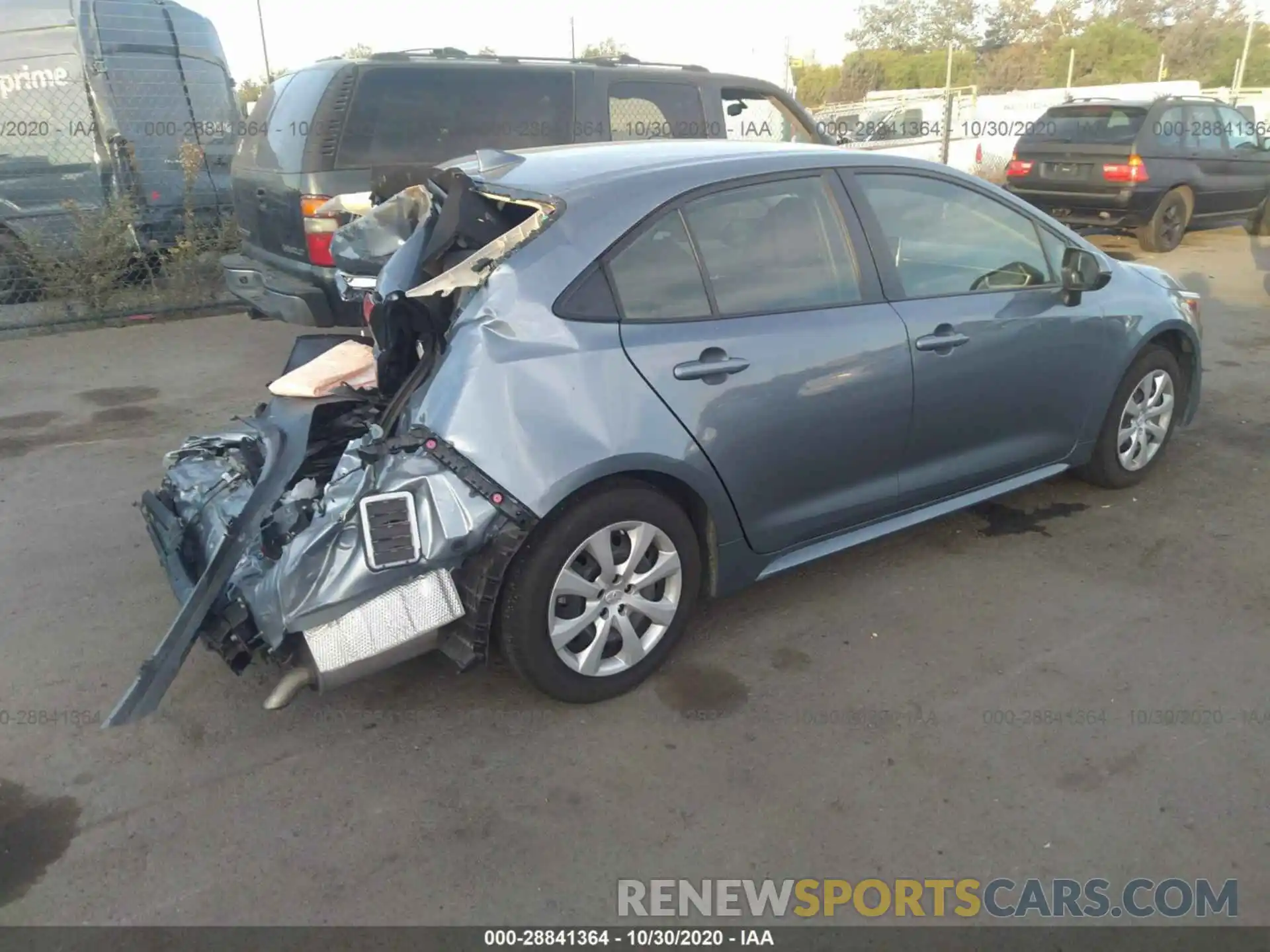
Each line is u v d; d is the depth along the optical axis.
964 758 3.13
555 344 3.19
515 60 7.26
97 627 3.97
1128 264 5.03
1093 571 4.28
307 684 3.02
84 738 3.29
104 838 2.86
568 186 3.47
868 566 4.36
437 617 3.07
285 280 6.87
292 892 2.67
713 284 3.53
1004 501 4.99
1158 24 43.94
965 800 2.96
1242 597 4.05
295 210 6.63
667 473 3.34
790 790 3.02
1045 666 3.61
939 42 43.94
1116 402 4.84
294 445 3.36
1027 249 4.45
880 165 4.03
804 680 3.55
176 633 3.03
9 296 8.93
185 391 7.07
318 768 3.14
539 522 3.10
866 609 4.01
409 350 3.39
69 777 3.11
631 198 3.44
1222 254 12.69
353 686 3.54
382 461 3.06
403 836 2.86
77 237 8.93
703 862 2.76
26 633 3.92
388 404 3.37
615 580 3.37
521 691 3.52
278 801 3.00
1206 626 3.84
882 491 4.02
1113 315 4.64
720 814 2.93
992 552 4.46
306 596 2.97
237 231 9.35
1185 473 5.30
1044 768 3.08
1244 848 2.77
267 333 8.75
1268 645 3.71
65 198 9.51
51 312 8.95
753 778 3.07
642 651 3.48
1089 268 4.32
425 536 3.02
